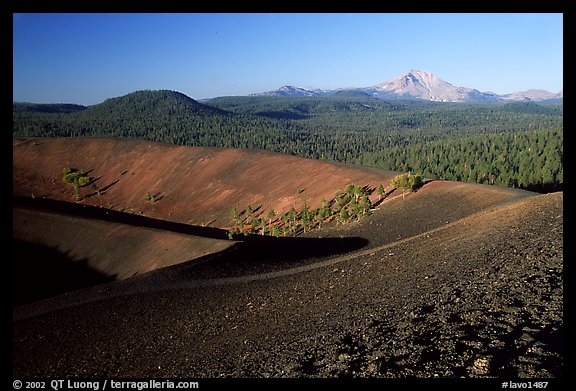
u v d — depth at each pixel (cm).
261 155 12750
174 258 4681
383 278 2203
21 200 7769
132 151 15400
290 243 4362
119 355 1898
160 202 12538
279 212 9431
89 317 2477
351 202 7075
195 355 1659
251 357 1424
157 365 1666
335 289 2247
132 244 5453
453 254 2278
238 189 11500
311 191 9744
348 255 3578
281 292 2459
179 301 2622
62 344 2128
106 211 7469
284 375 1155
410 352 1050
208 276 3155
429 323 1230
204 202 11631
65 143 16475
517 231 2309
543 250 1736
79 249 5884
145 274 3281
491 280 1527
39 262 5725
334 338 1352
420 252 2666
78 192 13725
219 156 13488
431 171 13600
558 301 1145
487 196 5275
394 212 6038
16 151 16175
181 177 13288
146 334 2134
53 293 4903
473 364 905
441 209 5391
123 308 2584
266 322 1912
